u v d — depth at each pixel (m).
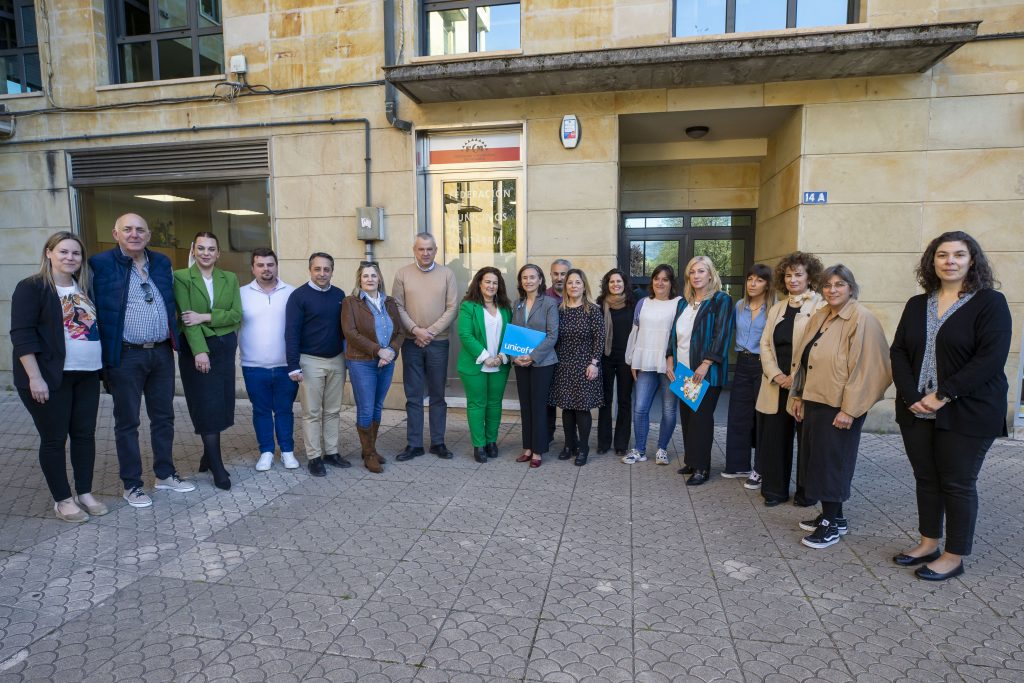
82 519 3.88
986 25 5.73
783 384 3.97
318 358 4.82
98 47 7.57
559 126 6.53
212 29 7.46
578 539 3.67
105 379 4.09
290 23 7.05
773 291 4.59
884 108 5.96
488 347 5.10
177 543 3.59
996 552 3.53
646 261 8.71
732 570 3.29
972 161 5.86
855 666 2.46
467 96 6.53
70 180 7.79
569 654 2.53
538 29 6.40
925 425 3.23
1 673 2.38
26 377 3.60
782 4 6.22
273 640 2.62
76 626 2.72
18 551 3.47
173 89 7.37
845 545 3.62
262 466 4.95
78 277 3.87
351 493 4.45
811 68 5.72
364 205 7.04
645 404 5.15
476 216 7.01
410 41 6.70
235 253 7.62
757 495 4.45
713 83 6.16
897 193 6.00
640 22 6.20
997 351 2.93
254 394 4.89
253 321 4.80
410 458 5.31
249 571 3.25
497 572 3.24
